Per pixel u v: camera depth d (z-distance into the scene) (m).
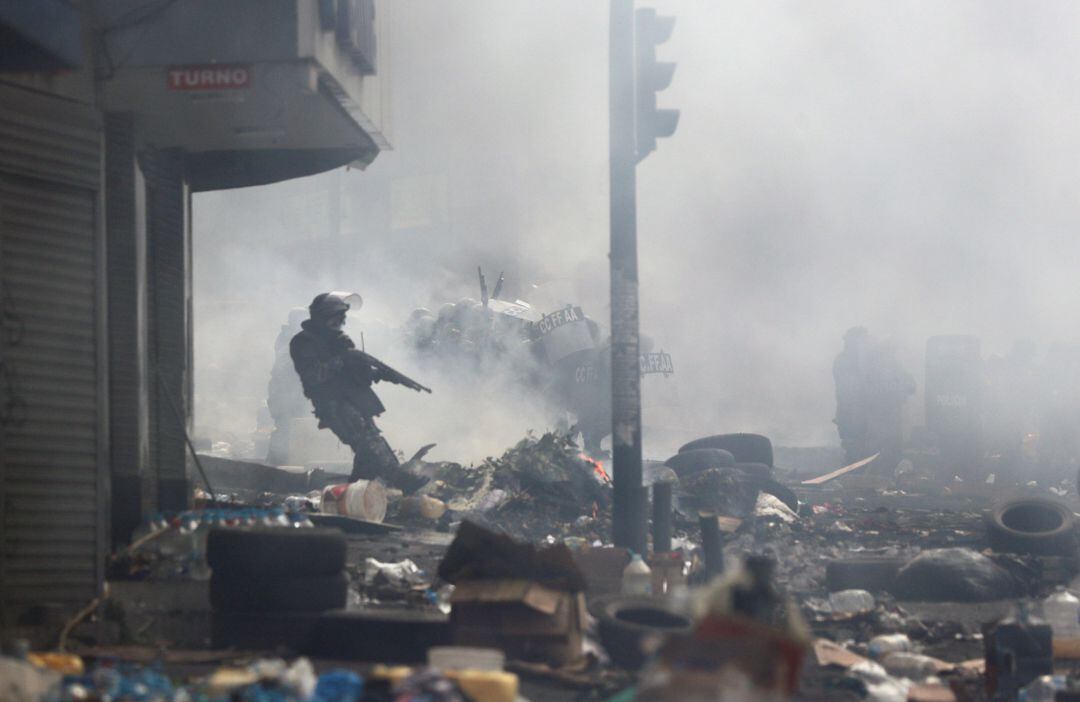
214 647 18.64
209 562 18.75
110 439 23.14
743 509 35.50
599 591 23.39
